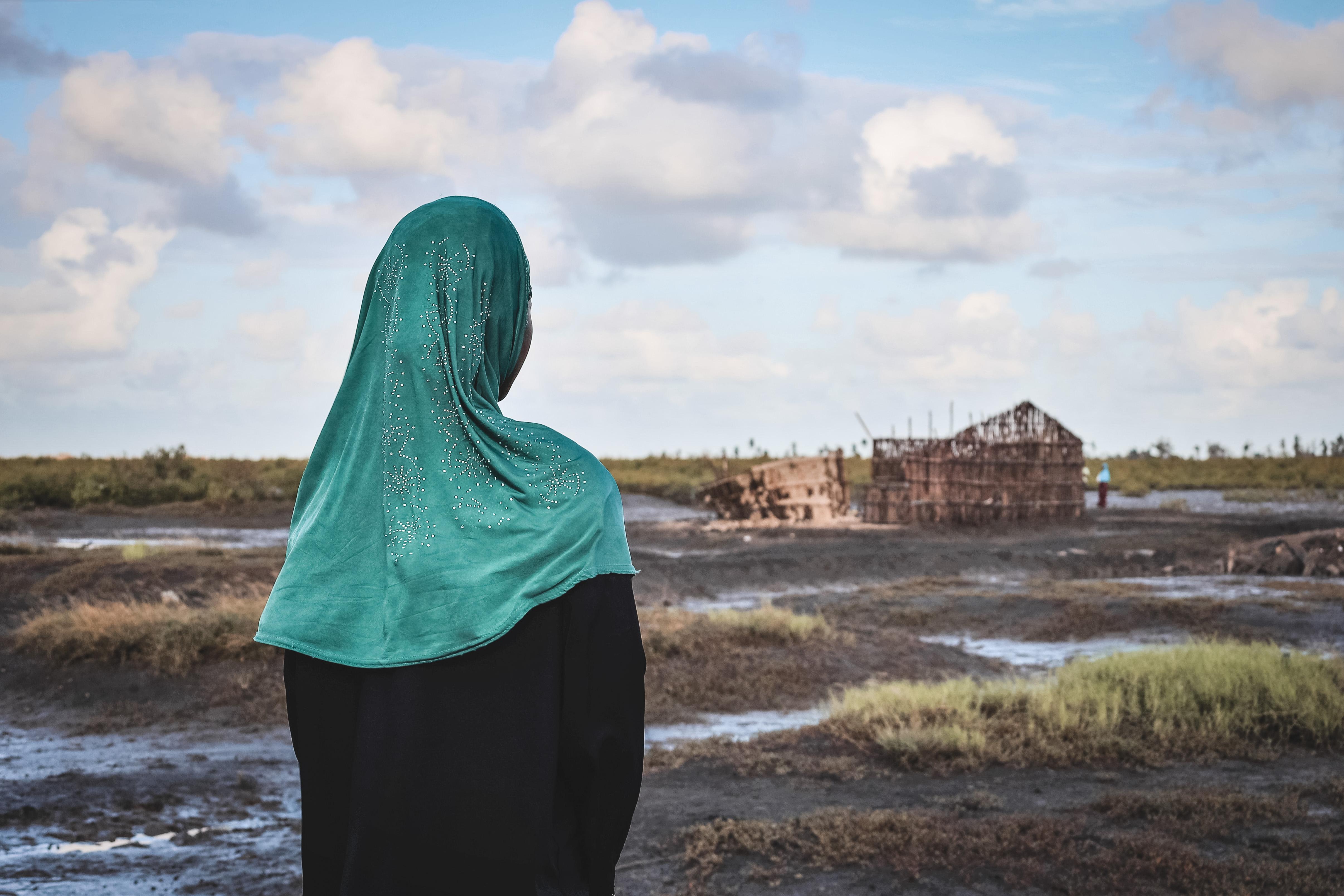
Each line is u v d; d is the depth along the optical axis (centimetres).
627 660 148
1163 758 759
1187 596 1688
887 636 1388
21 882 556
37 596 1473
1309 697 837
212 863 596
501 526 147
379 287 160
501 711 142
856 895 514
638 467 6438
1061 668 1095
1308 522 2980
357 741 144
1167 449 8062
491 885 139
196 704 1007
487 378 160
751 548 2480
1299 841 564
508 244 164
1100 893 505
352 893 139
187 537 2583
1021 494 3253
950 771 743
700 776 754
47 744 898
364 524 151
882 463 3350
